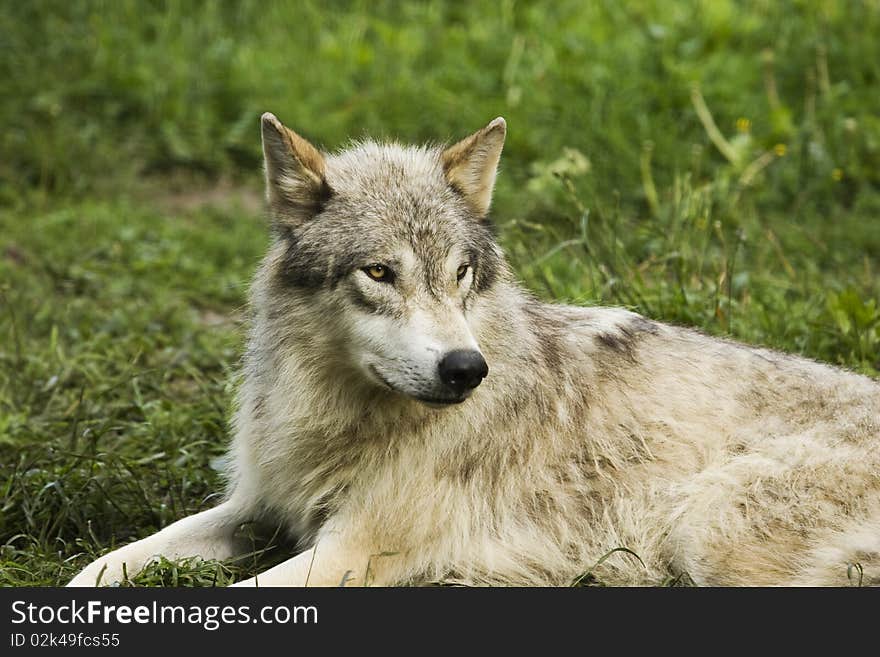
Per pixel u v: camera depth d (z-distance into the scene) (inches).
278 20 969.5
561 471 368.2
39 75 877.2
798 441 362.3
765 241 624.7
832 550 339.9
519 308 366.6
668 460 366.6
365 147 372.2
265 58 911.0
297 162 346.9
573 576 364.8
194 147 839.1
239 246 700.7
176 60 904.3
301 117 839.1
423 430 351.6
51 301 599.5
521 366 361.4
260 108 856.9
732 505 352.5
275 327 352.8
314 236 342.6
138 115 869.2
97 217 724.7
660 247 553.6
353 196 344.8
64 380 503.8
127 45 920.9
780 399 375.2
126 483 411.8
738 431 367.9
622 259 507.5
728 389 375.6
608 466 368.8
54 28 926.4
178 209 779.4
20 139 810.8
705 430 368.5
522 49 890.1
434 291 332.2
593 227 562.3
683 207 580.7
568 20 928.3
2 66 887.7
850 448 360.2
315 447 355.6
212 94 880.3
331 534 350.9
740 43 871.7
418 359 322.3
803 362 390.6
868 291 558.9
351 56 907.4
